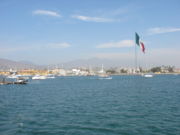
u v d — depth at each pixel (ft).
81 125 80.53
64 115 100.17
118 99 159.22
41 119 91.81
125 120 87.51
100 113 103.91
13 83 409.90
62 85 381.81
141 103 134.82
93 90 257.34
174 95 178.70
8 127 79.10
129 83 398.01
